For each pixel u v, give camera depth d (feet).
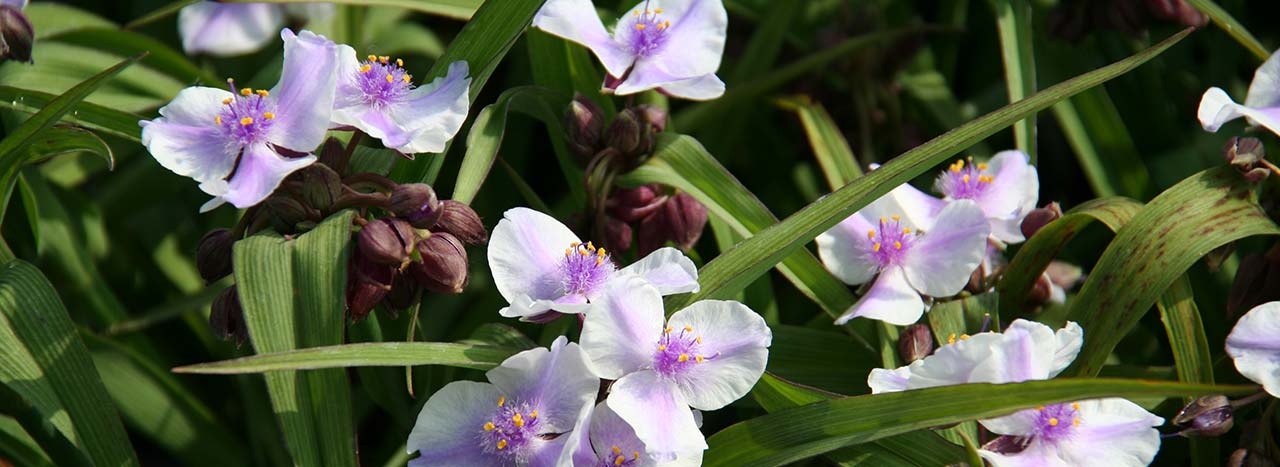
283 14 2.40
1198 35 2.52
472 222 1.91
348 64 1.92
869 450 1.92
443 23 2.55
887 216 2.03
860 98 2.40
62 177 2.32
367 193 1.93
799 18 2.53
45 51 2.24
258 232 1.90
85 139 1.98
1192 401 1.96
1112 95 2.45
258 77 2.38
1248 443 1.97
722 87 2.08
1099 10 2.32
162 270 2.36
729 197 2.06
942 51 2.56
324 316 1.84
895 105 2.43
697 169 2.07
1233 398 2.05
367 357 1.80
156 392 2.22
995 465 1.87
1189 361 2.00
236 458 2.25
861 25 2.41
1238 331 1.94
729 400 1.85
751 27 2.48
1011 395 1.79
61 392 1.93
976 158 2.44
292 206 1.87
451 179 2.42
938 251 2.00
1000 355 1.86
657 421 1.84
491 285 2.33
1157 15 2.28
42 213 2.24
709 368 1.86
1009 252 2.28
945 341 2.02
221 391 2.33
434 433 1.85
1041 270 2.06
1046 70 2.46
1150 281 1.98
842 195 1.91
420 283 1.90
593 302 1.84
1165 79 2.49
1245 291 2.05
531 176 2.52
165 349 2.32
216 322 1.90
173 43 2.49
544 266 1.90
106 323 2.26
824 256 2.02
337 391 1.85
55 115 1.93
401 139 1.90
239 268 1.85
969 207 1.99
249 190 1.83
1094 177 2.31
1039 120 2.53
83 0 2.52
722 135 2.40
